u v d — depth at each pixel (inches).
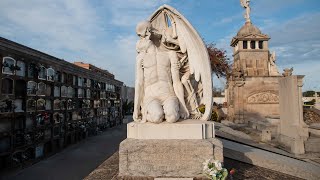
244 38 786.2
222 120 800.9
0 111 359.9
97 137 743.7
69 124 605.9
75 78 650.2
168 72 181.9
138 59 183.0
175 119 161.6
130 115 1665.8
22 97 415.2
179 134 157.4
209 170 130.3
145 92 180.9
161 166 150.9
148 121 166.6
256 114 724.7
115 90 1138.0
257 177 176.6
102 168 187.2
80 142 649.6
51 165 413.1
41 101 471.8
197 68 180.4
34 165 410.9
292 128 349.4
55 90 531.8
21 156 403.9
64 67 577.0
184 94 183.3
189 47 183.0
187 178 146.3
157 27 195.0
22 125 413.7
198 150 150.3
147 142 154.0
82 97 702.5
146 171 151.3
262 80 733.9
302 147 319.6
